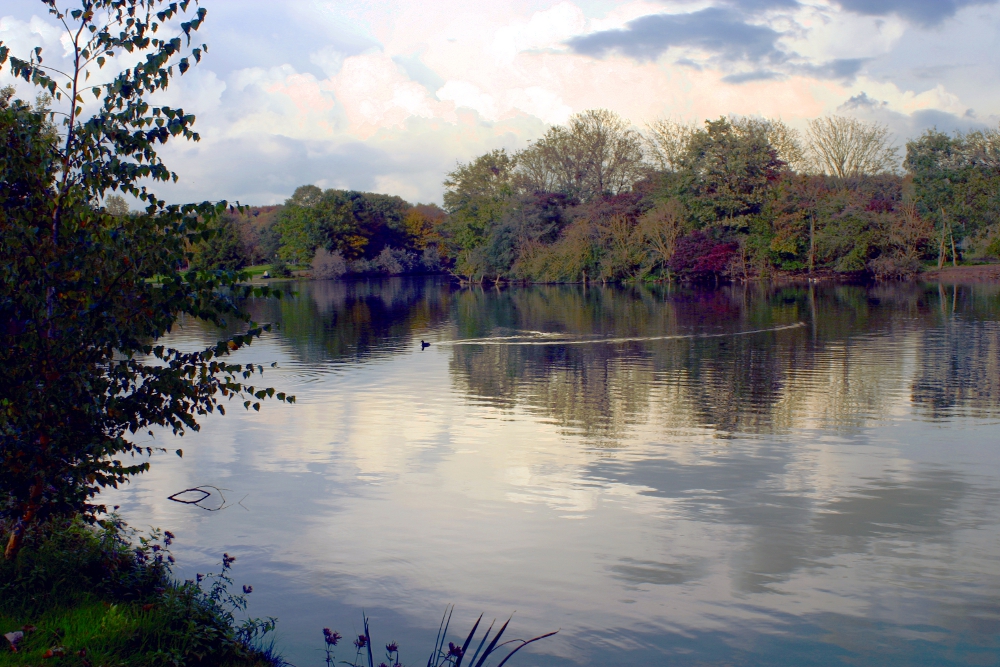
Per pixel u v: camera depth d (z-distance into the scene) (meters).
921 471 12.26
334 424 16.47
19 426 6.41
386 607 7.87
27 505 6.87
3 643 5.74
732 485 11.67
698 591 8.12
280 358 27.66
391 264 112.25
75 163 6.90
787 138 77.19
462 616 7.66
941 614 7.57
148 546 8.29
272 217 123.75
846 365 23.00
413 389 20.83
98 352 6.76
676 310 44.31
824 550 9.15
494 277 83.44
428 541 9.61
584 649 6.98
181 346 31.84
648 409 17.41
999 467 12.40
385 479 12.30
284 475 12.61
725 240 72.19
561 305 51.22
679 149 78.75
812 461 12.91
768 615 7.59
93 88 6.86
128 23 6.87
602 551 9.22
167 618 6.35
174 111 6.86
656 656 6.87
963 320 34.34
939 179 70.44
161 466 13.22
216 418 17.12
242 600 7.50
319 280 101.62
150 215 6.78
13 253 6.38
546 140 87.31
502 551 9.26
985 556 8.93
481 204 96.44
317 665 6.63
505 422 16.41
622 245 74.81
